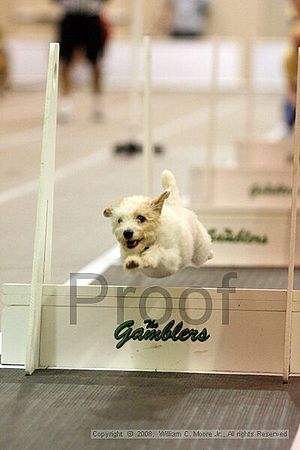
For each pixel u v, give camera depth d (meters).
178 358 6.32
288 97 17.17
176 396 5.82
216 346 6.29
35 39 38.00
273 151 13.88
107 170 16.75
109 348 6.35
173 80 37.44
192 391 5.91
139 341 6.32
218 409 5.61
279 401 5.75
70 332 6.36
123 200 5.86
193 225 6.14
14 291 6.39
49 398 5.76
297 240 9.70
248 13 38.06
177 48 37.44
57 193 14.05
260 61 36.56
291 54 15.13
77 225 11.62
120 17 37.97
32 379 6.12
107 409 5.58
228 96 35.28
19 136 22.30
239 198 11.64
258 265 9.74
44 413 5.51
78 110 28.42
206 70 37.38
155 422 5.38
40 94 33.88
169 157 18.70
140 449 5.01
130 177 15.88
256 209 9.70
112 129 23.83
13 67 35.66
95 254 10.02
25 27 38.53
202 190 11.78
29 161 17.84
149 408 5.61
